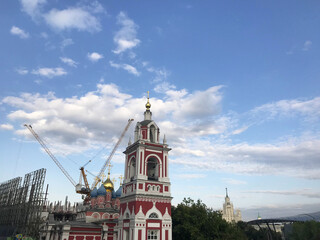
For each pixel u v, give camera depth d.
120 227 65.12
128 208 62.97
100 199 102.38
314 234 69.88
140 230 58.06
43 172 123.19
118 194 107.06
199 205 80.62
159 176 65.50
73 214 149.75
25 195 128.25
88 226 82.44
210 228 73.31
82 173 148.88
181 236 75.62
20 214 125.12
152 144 67.31
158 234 60.34
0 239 136.00
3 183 162.50
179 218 77.75
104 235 86.06
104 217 97.12
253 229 143.12
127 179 68.00
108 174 111.94
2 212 149.62
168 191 65.06
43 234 95.00
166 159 68.25
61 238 77.75
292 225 78.62
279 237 113.62
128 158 71.19
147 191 62.16
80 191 139.25
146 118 74.00
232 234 73.94
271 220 91.31
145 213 60.00
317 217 87.81
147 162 66.56
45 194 118.38
